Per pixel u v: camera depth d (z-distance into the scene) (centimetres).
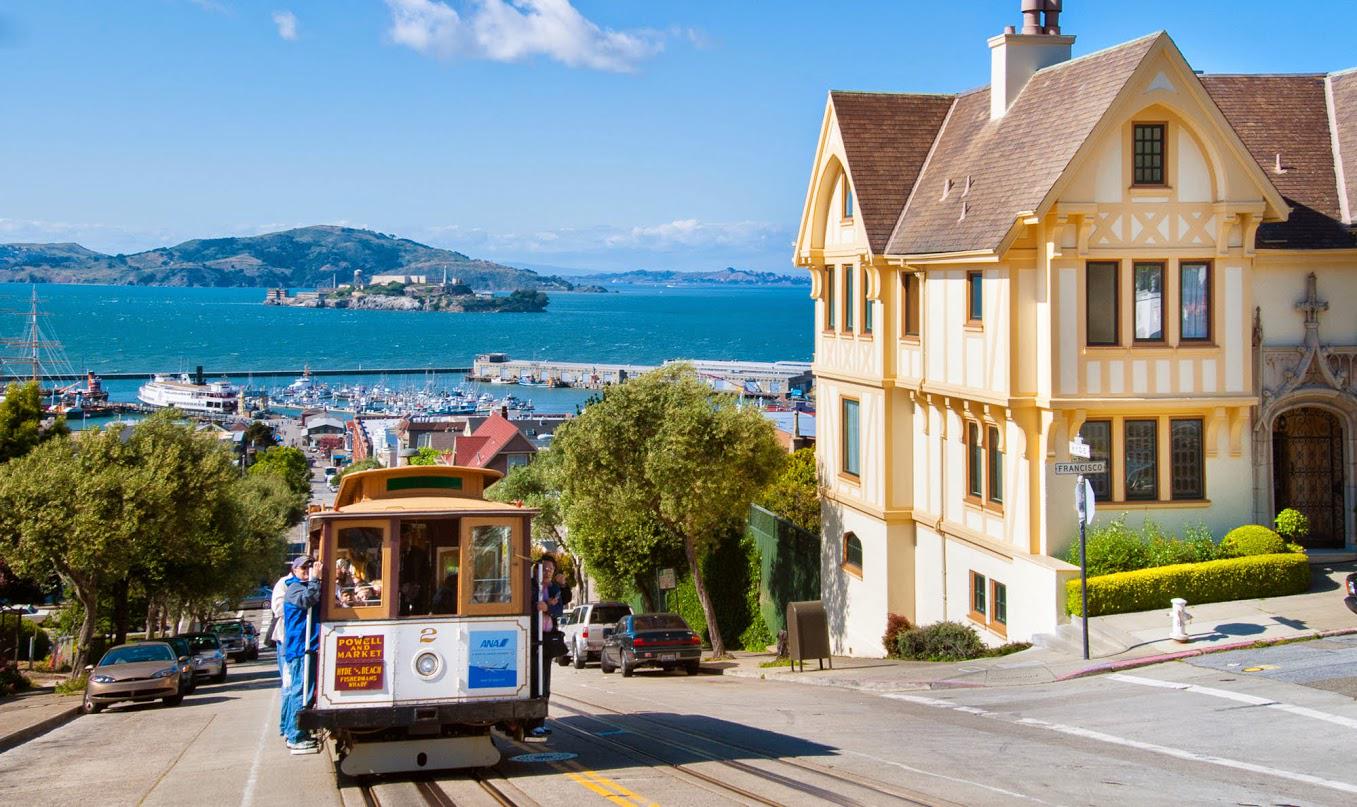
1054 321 2372
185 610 5459
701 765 1419
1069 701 1864
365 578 1359
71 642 4219
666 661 3062
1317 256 2533
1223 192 2389
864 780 1299
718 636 3625
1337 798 1208
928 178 3072
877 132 3212
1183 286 2431
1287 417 2633
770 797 1204
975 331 2592
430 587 1370
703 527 3562
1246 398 2420
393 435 13238
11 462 3469
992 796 1203
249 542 4788
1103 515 2448
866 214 3058
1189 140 2400
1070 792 1229
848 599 3284
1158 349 2405
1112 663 2058
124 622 4134
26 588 4712
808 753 1505
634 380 3703
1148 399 2400
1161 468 2461
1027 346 2433
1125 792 1230
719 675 3033
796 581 3653
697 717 1942
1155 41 2320
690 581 4272
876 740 1616
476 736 1420
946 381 2742
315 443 18100
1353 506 2572
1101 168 2375
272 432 17962
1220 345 2423
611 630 3347
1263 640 2073
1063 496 2423
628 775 1362
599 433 3538
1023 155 2562
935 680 2186
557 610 1486
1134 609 2308
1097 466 2153
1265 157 2766
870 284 3061
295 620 1409
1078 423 2388
